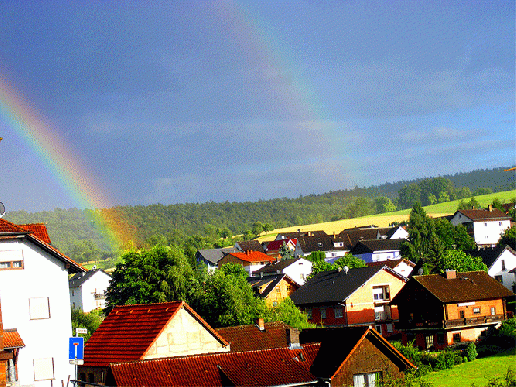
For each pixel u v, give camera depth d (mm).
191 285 80375
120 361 39375
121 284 82938
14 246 43969
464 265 106438
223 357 36312
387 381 38250
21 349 43188
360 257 157000
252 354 37531
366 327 38969
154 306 43594
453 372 58375
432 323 74812
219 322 70625
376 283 84500
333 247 184250
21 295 43812
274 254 193500
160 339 40312
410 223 196625
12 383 40906
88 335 70875
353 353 37781
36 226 47844
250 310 71875
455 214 170375
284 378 35531
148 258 82688
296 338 40406
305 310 88000
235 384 33688
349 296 82062
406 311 78875
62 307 44938
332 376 36344
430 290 75438
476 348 70938
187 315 42031
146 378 33094
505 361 62188
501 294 77875
